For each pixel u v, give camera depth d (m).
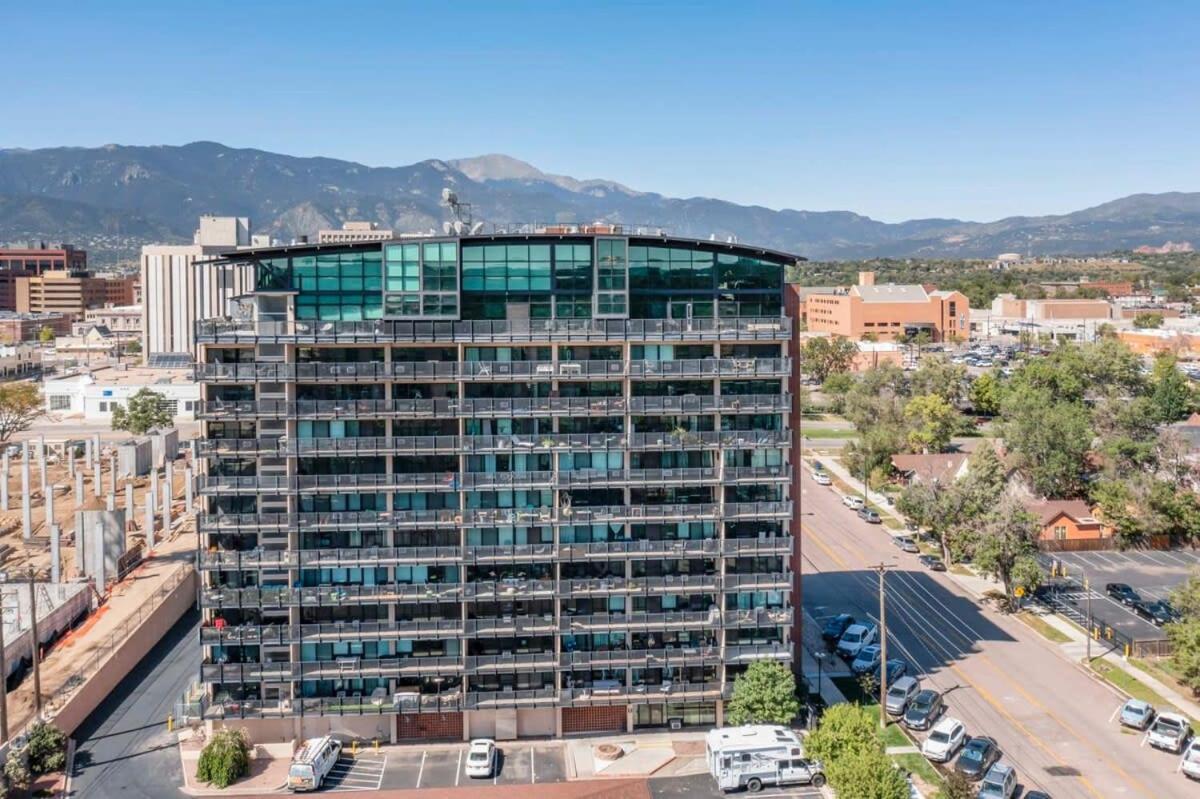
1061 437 165.88
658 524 91.75
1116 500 153.38
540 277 90.38
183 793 81.44
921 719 92.94
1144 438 176.12
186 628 117.00
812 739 80.94
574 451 89.81
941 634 118.19
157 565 131.62
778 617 91.81
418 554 88.25
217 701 89.06
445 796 81.38
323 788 82.62
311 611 89.31
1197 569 109.81
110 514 124.81
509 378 88.44
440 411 88.25
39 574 128.25
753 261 93.06
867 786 72.12
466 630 88.81
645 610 91.94
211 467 89.12
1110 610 125.94
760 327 91.25
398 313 88.44
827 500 182.00
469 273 89.94
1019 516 127.81
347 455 88.38
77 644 104.31
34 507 167.88
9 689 94.69
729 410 90.88
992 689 102.31
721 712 93.00
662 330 89.88
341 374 87.38
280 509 88.81
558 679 89.94
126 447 184.88
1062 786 82.56
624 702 90.81
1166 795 81.12
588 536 91.06
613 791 82.62
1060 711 97.19
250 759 86.44
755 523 93.06
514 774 85.06
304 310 90.25
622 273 89.88
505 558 88.56
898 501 150.75
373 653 89.88
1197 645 97.62
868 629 115.81
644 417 91.50
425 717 90.88
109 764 85.75
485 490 89.50
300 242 98.94
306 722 90.06
